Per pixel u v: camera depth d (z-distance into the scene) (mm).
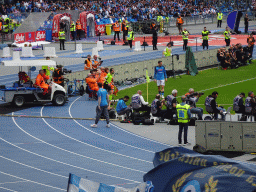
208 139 19391
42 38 60750
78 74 34062
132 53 51688
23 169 17719
